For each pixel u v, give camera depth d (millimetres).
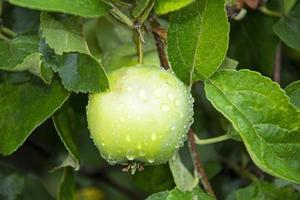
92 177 1057
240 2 697
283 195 768
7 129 693
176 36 642
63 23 653
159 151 630
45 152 948
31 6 578
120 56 751
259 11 813
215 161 881
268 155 623
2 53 681
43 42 667
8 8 787
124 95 625
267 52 823
